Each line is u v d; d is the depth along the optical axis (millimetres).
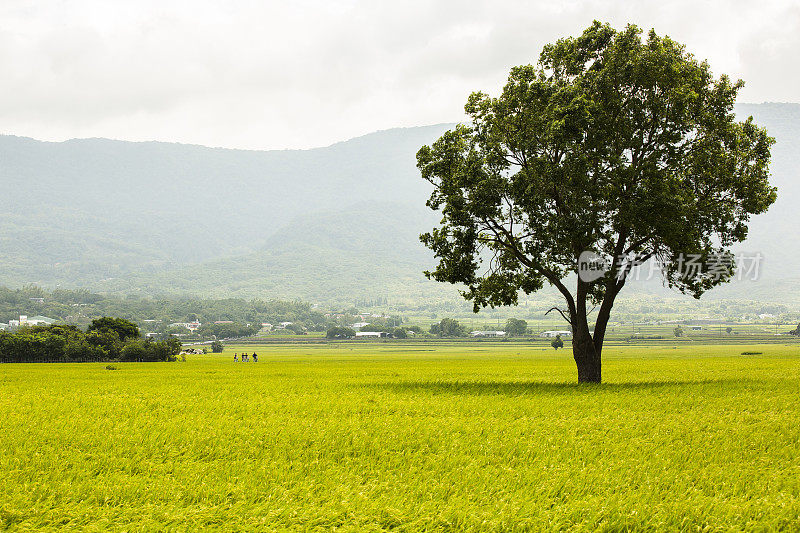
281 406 27672
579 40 38656
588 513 11953
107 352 104625
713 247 37375
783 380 40531
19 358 98938
